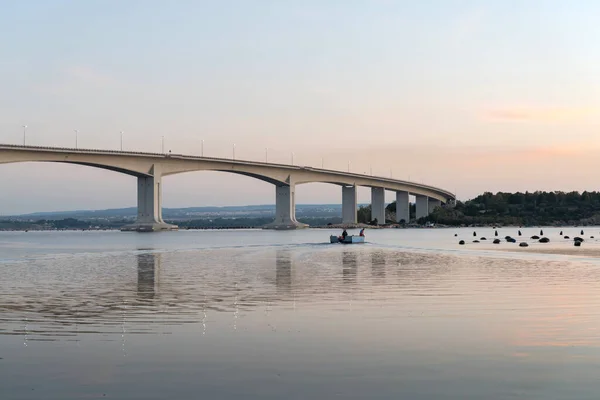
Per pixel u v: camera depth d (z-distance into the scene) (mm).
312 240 143625
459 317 30094
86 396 18234
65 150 162500
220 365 21266
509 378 19734
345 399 17938
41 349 23594
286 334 26109
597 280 47312
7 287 44281
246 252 89688
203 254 85188
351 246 109062
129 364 21438
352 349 23375
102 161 174000
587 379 19609
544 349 23266
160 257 79125
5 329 27531
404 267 60750
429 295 38594
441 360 21797
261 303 35375
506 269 57844
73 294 39938
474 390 18625
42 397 18156
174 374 20266
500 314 30938
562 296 37719
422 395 18234
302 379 19688
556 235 183125
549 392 18453
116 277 51719
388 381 19453
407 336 25609
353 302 35562
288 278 50000
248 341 24781
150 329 27391
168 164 196000
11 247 116312
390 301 35938
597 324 28016
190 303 35500
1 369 20859
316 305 34438
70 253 90688
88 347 23891
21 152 154000
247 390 18672
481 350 23141
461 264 64500
